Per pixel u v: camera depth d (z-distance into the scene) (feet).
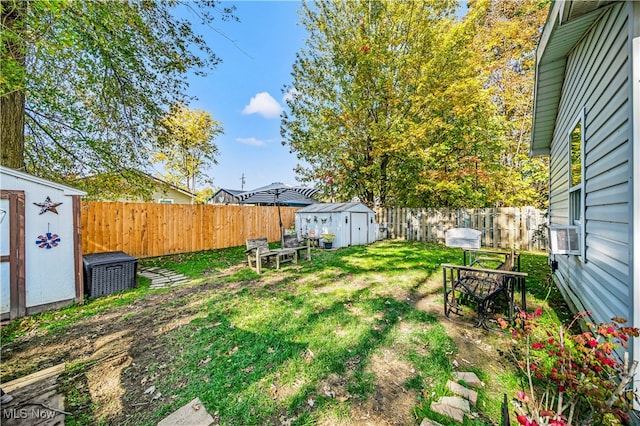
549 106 15.94
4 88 11.89
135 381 7.55
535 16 36.60
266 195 34.12
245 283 16.98
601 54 8.41
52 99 16.17
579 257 10.62
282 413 6.30
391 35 35.47
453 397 6.69
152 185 21.25
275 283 16.78
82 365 8.33
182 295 14.87
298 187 47.47
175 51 18.20
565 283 13.15
